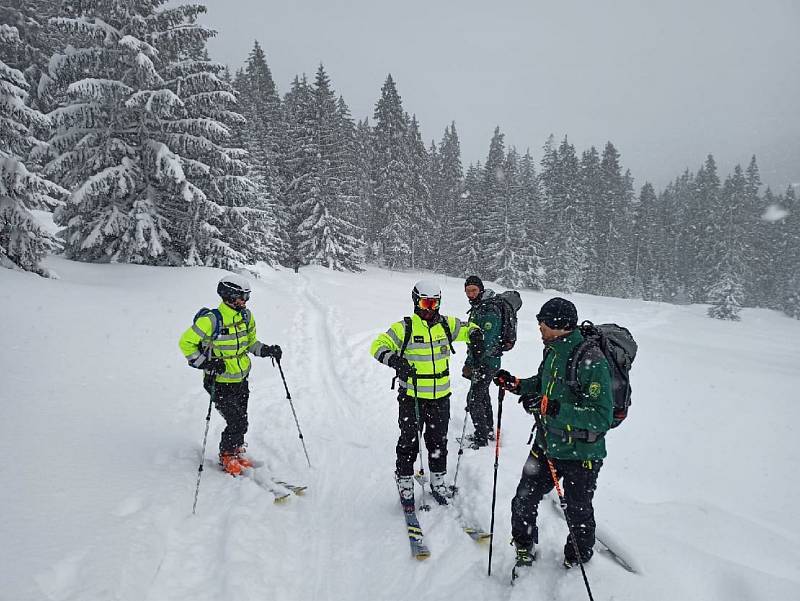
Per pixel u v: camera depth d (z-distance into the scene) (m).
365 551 4.06
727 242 52.66
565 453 3.33
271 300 18.00
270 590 3.41
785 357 21.72
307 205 38.72
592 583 3.37
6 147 13.10
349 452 6.09
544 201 58.75
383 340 4.56
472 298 5.98
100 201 17.36
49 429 5.25
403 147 46.12
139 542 3.45
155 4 17.53
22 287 11.27
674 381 11.29
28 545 3.13
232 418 5.05
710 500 5.44
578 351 3.25
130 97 16.03
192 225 19.28
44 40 18.36
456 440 6.37
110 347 8.91
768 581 3.31
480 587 3.52
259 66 43.75
